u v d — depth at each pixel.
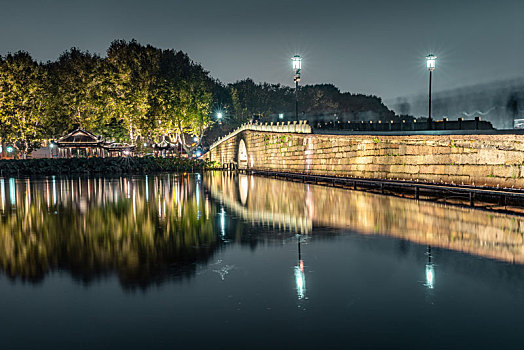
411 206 26.39
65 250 15.92
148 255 15.10
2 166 70.50
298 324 9.05
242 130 80.06
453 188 26.06
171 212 25.86
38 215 24.92
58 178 64.44
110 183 52.31
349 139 40.94
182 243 17.09
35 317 9.50
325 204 28.48
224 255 15.08
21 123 84.88
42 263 14.06
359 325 8.98
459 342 8.19
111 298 10.67
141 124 94.62
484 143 26.11
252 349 7.98
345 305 10.11
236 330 8.78
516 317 9.30
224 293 11.01
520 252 14.96
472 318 9.27
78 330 8.82
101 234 19.02
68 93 90.75
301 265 13.71
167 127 101.88
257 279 12.20
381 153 37.34
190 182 53.31
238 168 84.38
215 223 21.81
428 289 11.20
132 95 92.88
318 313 9.62
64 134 87.88
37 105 87.62
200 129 109.50
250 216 24.06
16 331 8.80
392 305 10.07
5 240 17.83
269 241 17.38
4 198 34.75
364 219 22.27
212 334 8.60
